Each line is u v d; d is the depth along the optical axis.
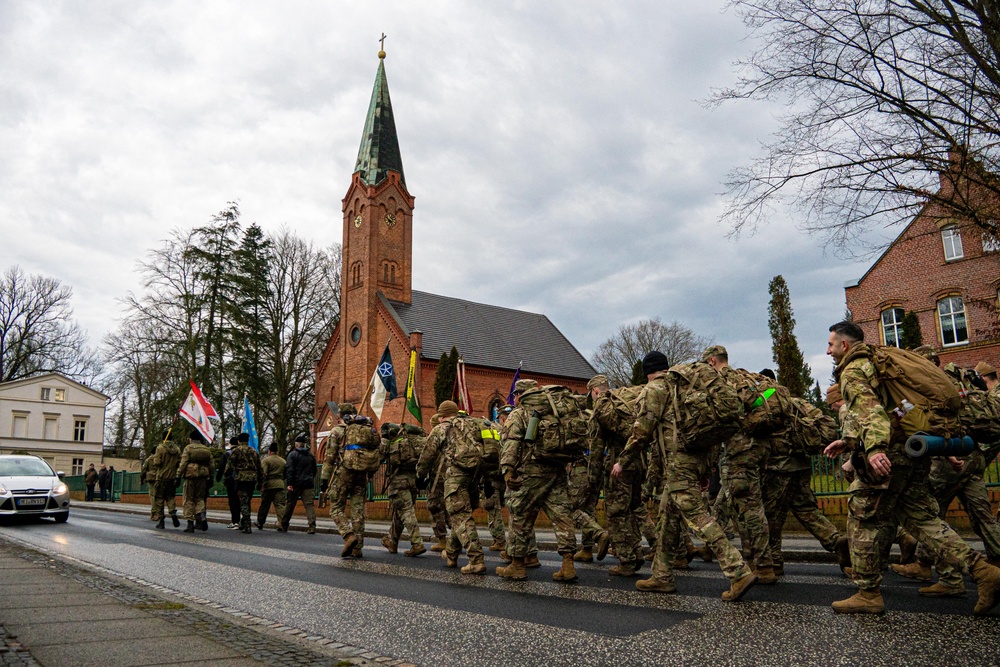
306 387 49.50
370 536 14.44
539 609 5.82
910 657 3.98
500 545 10.24
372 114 50.56
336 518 10.16
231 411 38.16
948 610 5.13
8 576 7.55
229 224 39.62
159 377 44.44
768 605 5.63
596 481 7.96
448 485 8.59
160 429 36.22
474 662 4.30
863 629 4.65
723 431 5.85
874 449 4.68
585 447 7.38
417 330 45.72
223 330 38.06
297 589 7.16
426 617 5.61
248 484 15.80
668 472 6.09
